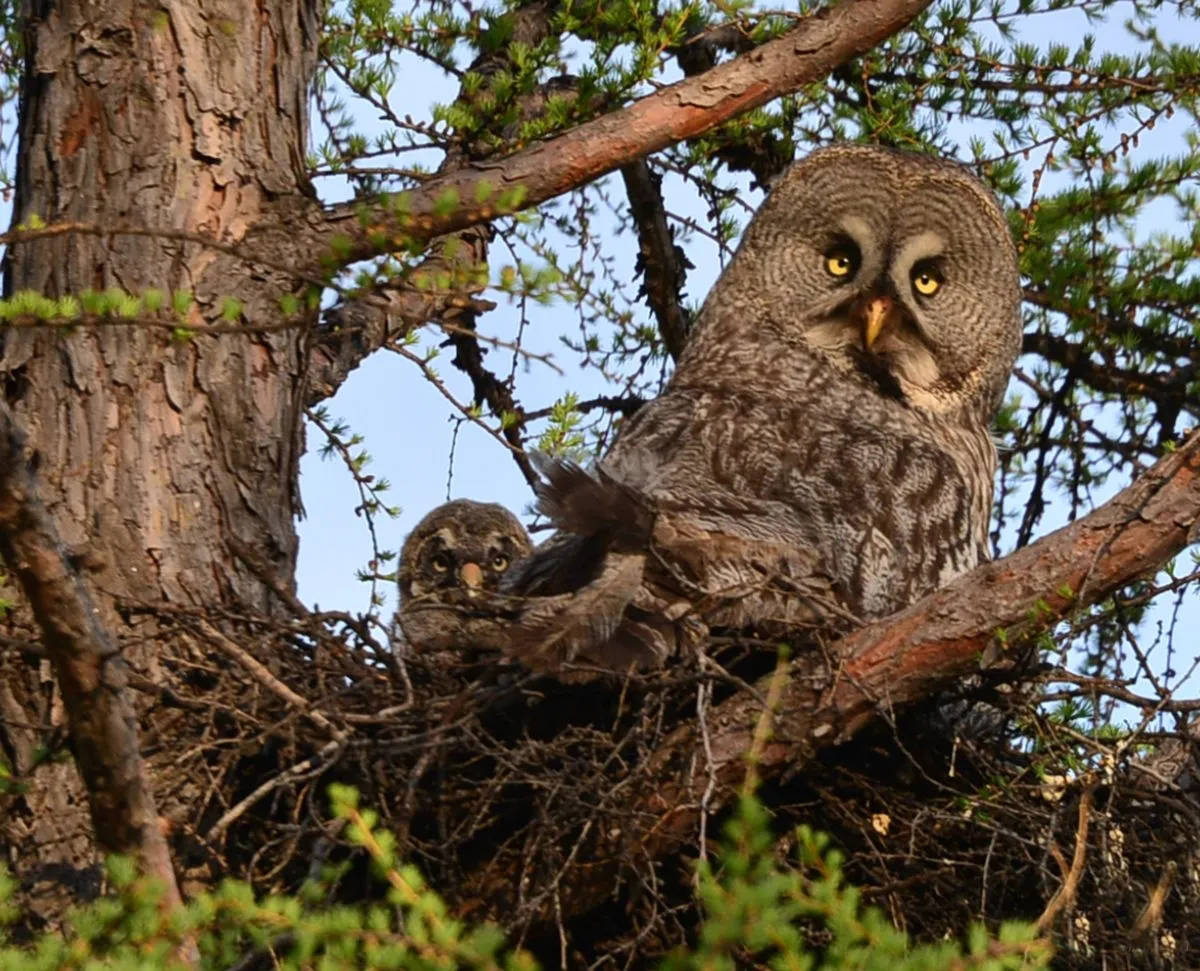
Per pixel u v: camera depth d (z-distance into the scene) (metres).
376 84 13.76
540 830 10.05
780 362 14.32
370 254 12.12
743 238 14.91
